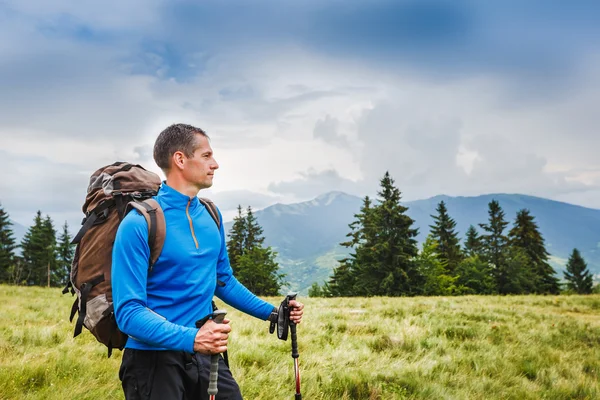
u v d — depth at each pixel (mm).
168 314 2295
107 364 5648
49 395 4375
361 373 5750
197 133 2449
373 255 52406
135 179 2539
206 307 2463
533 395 5566
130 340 2320
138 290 2146
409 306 15398
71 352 6059
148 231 2232
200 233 2434
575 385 6098
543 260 73000
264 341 7488
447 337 9164
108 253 2404
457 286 60438
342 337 8383
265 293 64500
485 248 71625
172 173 2420
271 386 5105
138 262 2172
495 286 63312
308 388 5086
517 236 73875
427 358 6898
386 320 10766
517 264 66250
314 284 70500
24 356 5609
